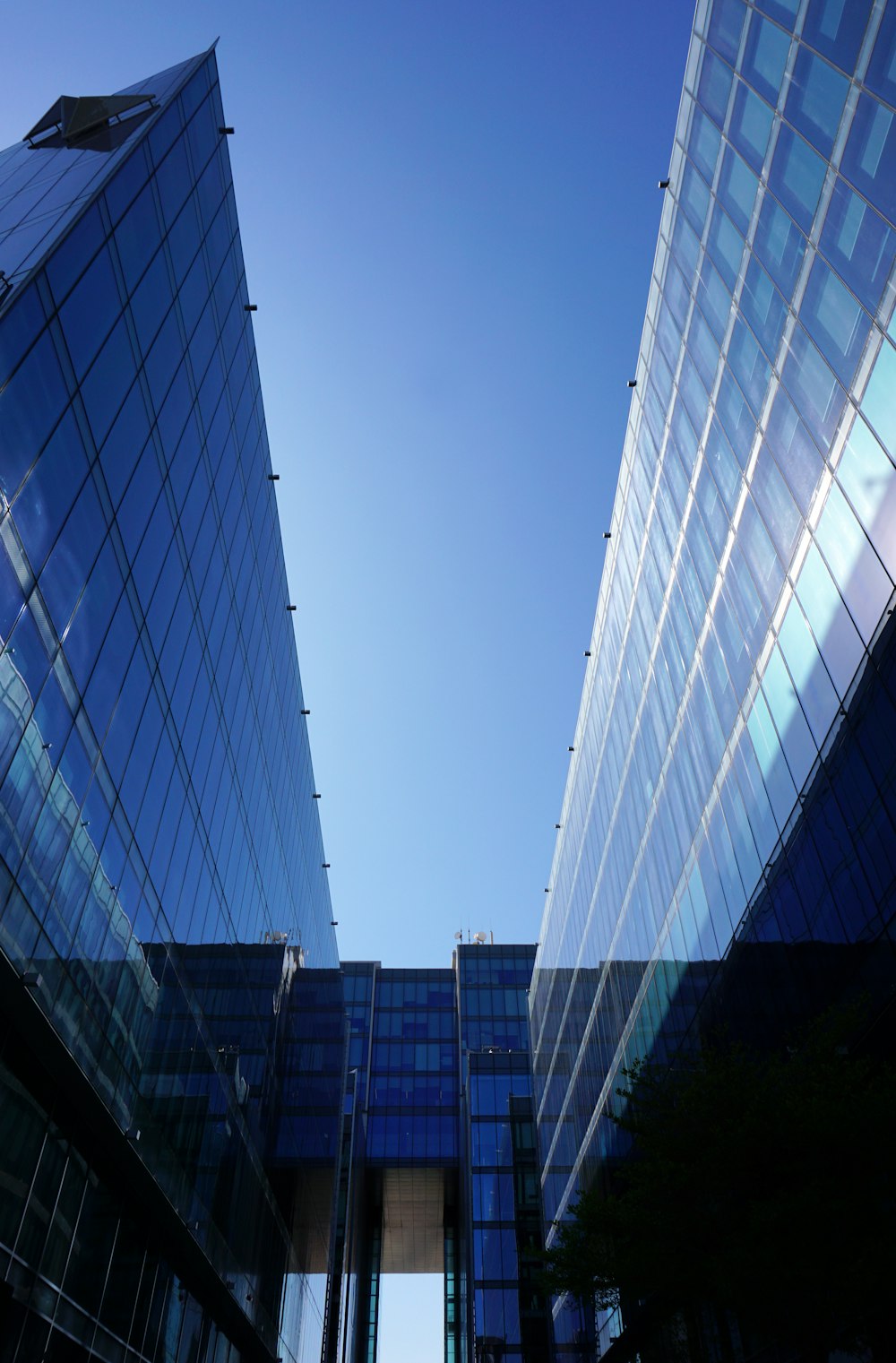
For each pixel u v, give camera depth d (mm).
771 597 25609
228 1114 35906
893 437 19125
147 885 26734
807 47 23141
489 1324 68312
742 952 27594
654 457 37594
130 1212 26156
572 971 56969
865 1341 15648
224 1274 34469
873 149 19953
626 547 43094
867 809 20141
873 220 19953
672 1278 16812
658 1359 33188
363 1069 99562
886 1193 15094
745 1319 16609
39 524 19297
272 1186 44375
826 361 22062
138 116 27891
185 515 29875
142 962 26172
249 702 40344
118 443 23891
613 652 46281
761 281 25938
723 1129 16938
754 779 26828
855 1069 16297
